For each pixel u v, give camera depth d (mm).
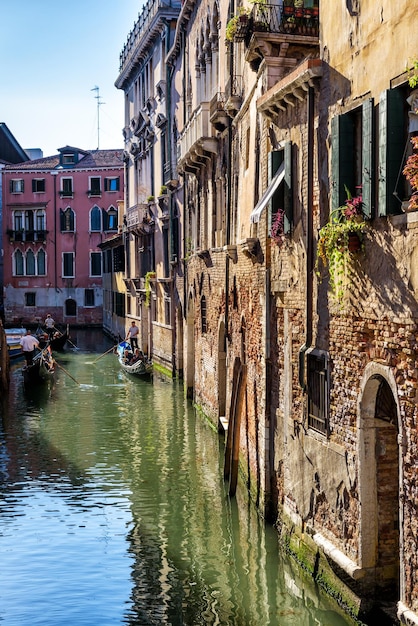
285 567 10297
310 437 9562
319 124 9234
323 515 9180
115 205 52812
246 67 14109
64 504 13102
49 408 21844
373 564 8062
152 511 12695
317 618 8789
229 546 11133
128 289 37562
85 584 9930
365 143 7711
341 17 8508
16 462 15852
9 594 9625
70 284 53500
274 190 10555
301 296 9945
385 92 7184
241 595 9523
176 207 25953
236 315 14758
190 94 23422
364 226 7758
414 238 6781
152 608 9234
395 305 7156
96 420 20078
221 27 17266
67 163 53531
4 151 56781
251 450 12930
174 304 26938
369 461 8031
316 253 9375
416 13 6746
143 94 33438
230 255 14812
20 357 35656
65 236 53375
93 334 48312
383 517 8062
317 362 9305
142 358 28703
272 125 11477
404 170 6621
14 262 53781
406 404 6977
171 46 27891
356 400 8125
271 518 11570
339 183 8320
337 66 8648
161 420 19953
